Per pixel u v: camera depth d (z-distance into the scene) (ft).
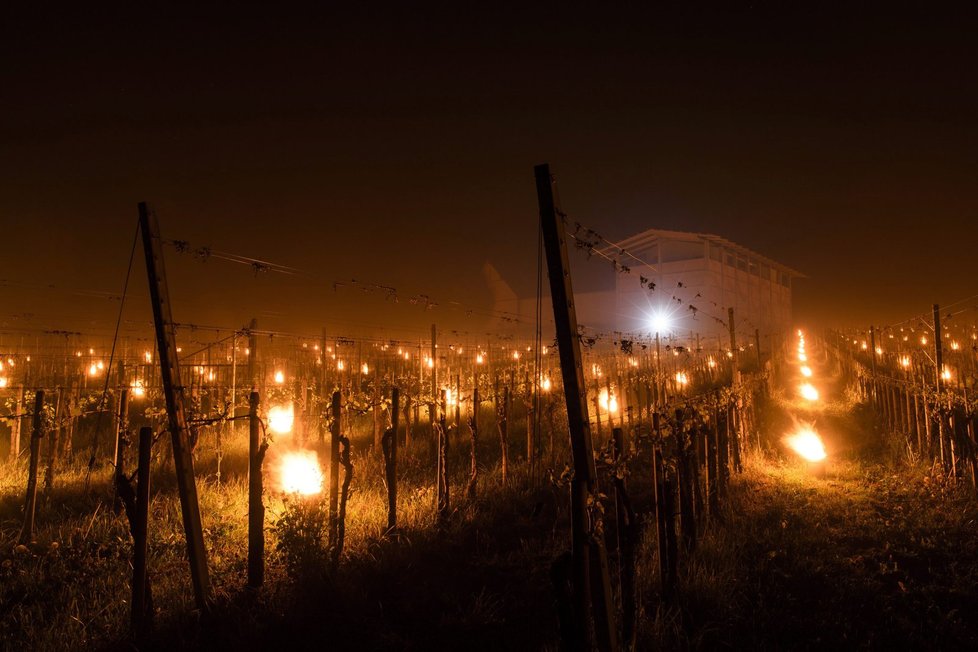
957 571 21.42
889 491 30.99
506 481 31.14
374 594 19.92
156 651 16.52
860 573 21.24
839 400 68.33
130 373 57.26
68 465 34.76
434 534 24.27
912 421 42.42
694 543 22.13
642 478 32.73
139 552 16.87
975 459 29.66
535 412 34.83
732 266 140.05
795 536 24.56
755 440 43.27
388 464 23.72
